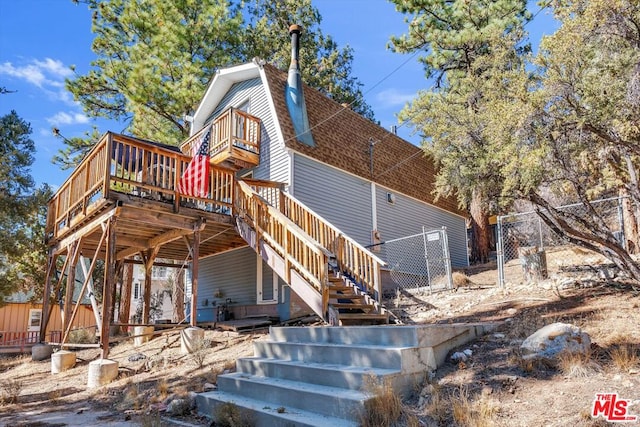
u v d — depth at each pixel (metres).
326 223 9.73
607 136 5.31
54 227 12.13
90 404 6.34
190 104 15.94
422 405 3.92
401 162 16.38
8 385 7.88
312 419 4.01
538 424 3.23
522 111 5.47
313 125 13.02
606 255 6.18
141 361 8.89
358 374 4.33
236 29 17.56
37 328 23.14
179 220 9.78
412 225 15.94
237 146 12.12
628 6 4.81
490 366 4.37
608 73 5.22
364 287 8.77
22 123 17.27
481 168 6.65
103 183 8.57
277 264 9.34
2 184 16.42
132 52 15.73
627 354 3.99
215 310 13.88
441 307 8.25
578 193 5.89
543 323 5.33
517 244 14.94
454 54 16.70
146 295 12.09
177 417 5.07
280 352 5.96
